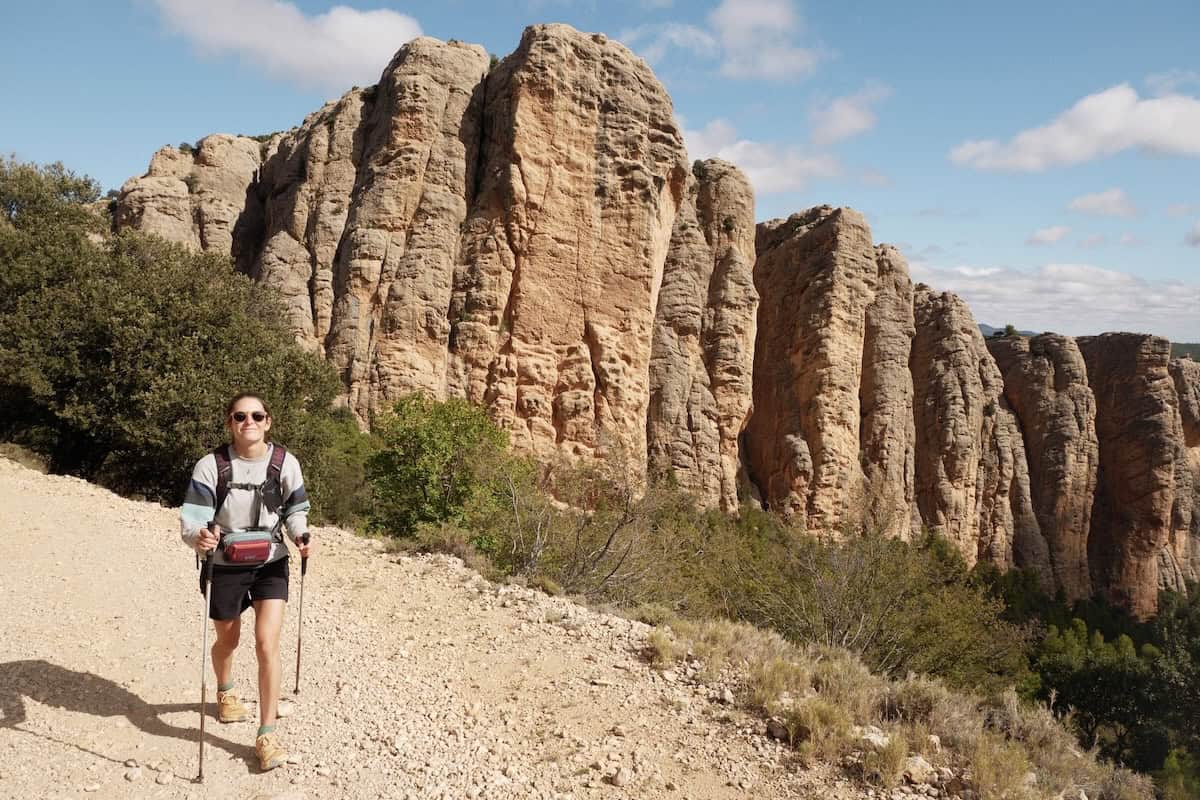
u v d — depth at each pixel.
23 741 4.68
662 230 48.31
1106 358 85.50
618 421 44.44
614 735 5.89
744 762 5.65
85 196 29.97
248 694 5.79
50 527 10.09
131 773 4.48
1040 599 66.75
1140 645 63.25
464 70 47.03
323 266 43.62
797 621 17.53
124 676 5.83
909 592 19.08
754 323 59.38
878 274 70.31
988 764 5.71
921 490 72.12
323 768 4.83
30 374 18.33
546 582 10.98
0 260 20.19
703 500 50.25
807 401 62.62
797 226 71.56
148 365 19.41
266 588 4.94
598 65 47.09
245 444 4.95
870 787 5.42
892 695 7.10
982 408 76.19
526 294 43.53
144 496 19.23
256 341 22.34
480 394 42.25
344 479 28.80
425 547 12.00
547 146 44.75
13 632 6.34
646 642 8.15
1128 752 34.91
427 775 4.95
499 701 6.37
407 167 44.03
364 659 6.94
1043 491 79.12
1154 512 79.25
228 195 49.44
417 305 41.88
